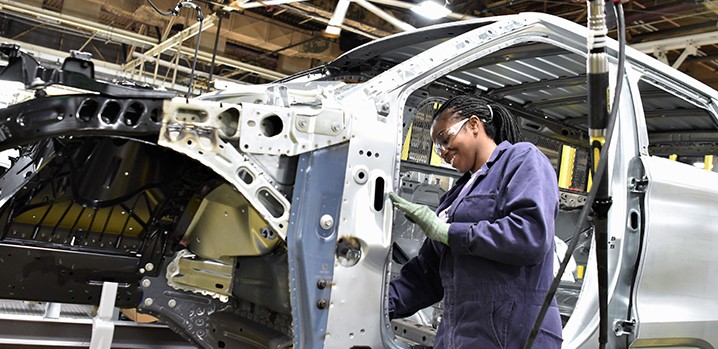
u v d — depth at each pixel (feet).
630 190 8.65
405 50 10.78
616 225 8.32
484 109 6.89
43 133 5.86
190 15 23.17
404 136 12.03
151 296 8.66
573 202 15.87
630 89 9.20
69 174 7.73
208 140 6.29
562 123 15.21
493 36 8.27
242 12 24.23
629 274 8.44
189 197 8.29
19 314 10.62
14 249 7.93
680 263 9.02
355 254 6.60
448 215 6.72
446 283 6.66
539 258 5.82
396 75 7.34
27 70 5.86
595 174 4.98
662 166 9.01
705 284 9.49
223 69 31.07
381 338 6.76
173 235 8.57
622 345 8.36
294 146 6.50
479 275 6.20
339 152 6.70
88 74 6.00
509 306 6.05
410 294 7.55
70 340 9.87
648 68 10.03
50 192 7.80
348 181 6.66
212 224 8.13
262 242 7.48
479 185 6.54
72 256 8.25
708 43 19.13
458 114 6.82
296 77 11.98
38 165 7.43
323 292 6.43
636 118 9.06
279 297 7.44
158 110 6.15
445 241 6.14
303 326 6.37
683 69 24.50
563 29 8.86
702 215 9.52
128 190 7.87
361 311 6.61
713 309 9.57
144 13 23.00
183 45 26.71
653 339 8.64
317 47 25.80
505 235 5.73
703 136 14.90
